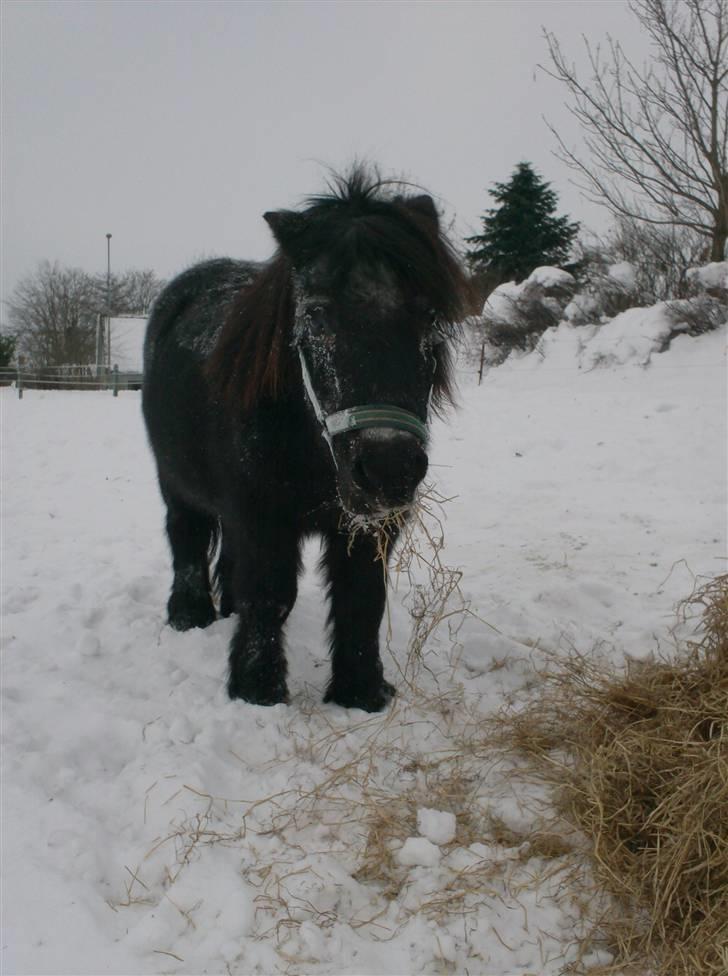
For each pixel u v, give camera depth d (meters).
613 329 15.01
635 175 16.52
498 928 2.34
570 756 3.09
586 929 2.35
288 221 2.84
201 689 3.62
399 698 3.62
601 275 17.52
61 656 3.93
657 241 17.70
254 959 2.19
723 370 12.37
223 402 3.35
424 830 2.69
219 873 2.46
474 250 30.98
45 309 53.41
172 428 3.97
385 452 2.47
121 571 5.54
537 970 2.23
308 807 2.80
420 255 2.66
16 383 27.97
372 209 2.85
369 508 2.66
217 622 4.36
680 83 15.47
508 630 4.45
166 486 4.41
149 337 4.50
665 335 14.08
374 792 2.89
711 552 5.63
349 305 2.58
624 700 3.17
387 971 2.20
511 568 5.53
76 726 3.26
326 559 3.57
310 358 2.78
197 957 2.20
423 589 5.07
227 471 3.38
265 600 3.45
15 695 3.52
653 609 4.72
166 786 2.84
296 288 2.88
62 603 4.56
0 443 11.81
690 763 2.67
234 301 3.53
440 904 2.39
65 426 13.72
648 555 5.68
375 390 2.53
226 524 3.65
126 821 2.75
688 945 2.22
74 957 2.18
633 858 2.49
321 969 2.18
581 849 2.63
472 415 11.39
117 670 3.85
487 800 2.88
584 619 4.66
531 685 3.79
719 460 7.95
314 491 3.24
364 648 3.54
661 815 2.56
